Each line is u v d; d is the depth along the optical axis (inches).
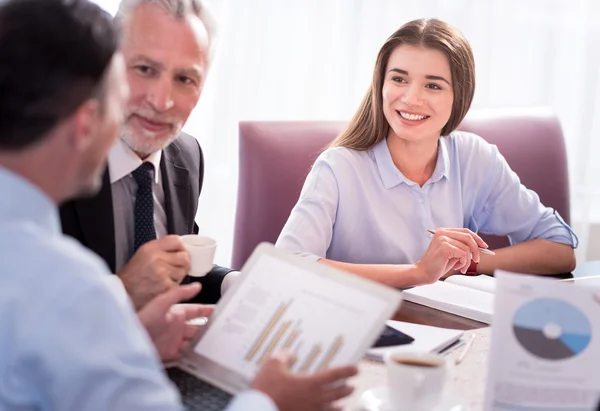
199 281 68.0
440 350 54.8
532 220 92.8
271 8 115.2
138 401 32.8
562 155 103.4
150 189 63.7
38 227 34.8
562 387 42.8
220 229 118.4
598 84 129.0
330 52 119.2
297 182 91.7
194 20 61.3
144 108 60.4
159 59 59.6
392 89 83.1
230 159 117.0
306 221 81.5
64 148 34.8
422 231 86.2
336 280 48.6
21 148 33.9
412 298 67.8
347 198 84.4
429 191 88.0
